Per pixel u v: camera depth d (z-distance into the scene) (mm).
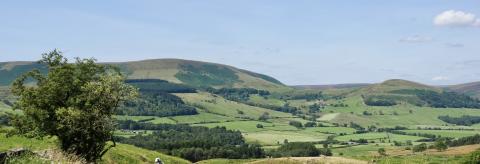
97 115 40875
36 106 41906
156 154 94062
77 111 39781
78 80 41750
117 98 41969
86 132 40844
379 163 123188
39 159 22484
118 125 43031
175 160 95250
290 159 116312
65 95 42312
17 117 43594
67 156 25594
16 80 43156
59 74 41812
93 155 42031
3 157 22484
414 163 132750
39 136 42875
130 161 68688
